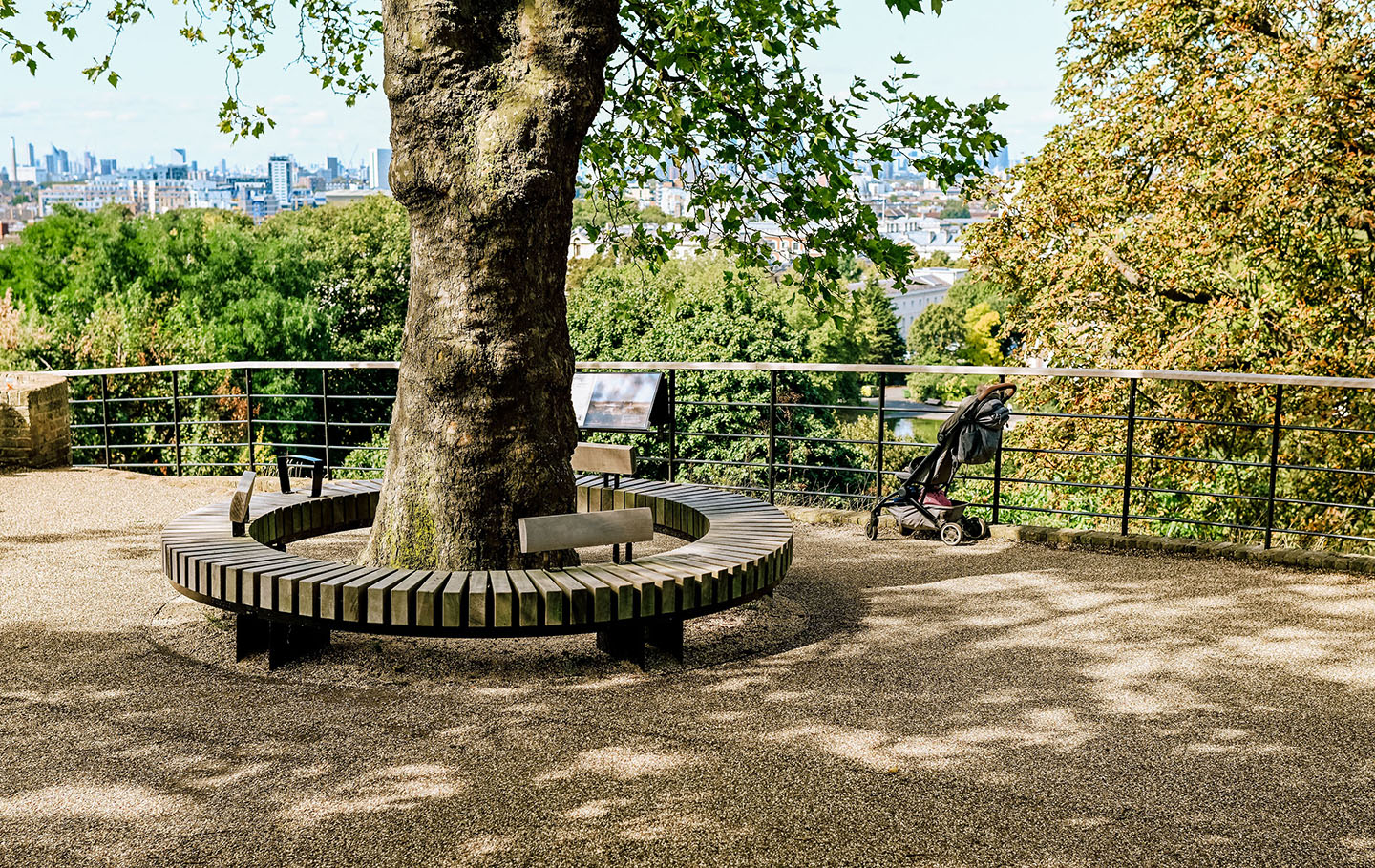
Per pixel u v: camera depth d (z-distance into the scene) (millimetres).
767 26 7402
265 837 3430
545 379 5484
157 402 31078
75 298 37594
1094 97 17156
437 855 3330
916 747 4133
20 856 3318
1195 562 6965
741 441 32281
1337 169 14016
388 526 5527
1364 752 4117
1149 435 15812
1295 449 15469
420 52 5105
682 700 4609
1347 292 14836
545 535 5008
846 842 3420
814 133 7078
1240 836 3482
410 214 5418
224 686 4766
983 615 5844
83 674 4895
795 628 5617
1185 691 4727
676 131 7672
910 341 99375
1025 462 17047
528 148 5121
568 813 3600
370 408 42906
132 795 3709
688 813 3602
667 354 31594
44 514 8391
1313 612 5898
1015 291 18500
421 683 4805
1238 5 15188
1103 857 3352
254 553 5262
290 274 40688
